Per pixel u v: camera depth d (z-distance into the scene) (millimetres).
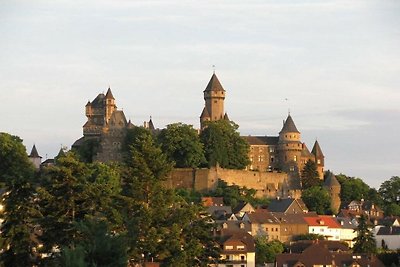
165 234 156625
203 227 167875
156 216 159250
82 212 154375
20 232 155750
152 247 153500
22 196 159875
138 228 151000
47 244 150750
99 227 114688
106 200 155875
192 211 164375
